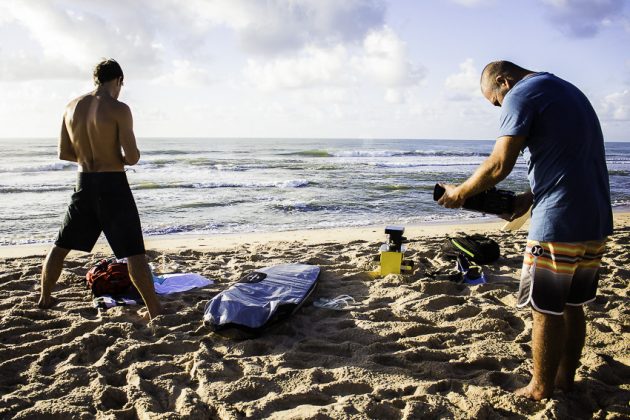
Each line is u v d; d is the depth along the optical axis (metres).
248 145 85.62
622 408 2.82
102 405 2.97
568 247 2.58
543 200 2.65
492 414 2.81
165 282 5.51
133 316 4.53
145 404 2.95
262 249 7.72
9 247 8.60
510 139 2.62
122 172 4.27
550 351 2.77
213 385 3.16
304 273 5.18
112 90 4.29
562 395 2.94
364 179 22.25
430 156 48.56
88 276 5.18
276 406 2.94
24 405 2.94
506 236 8.63
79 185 4.29
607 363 3.40
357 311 4.59
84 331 4.10
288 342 3.93
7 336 3.96
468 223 11.77
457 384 3.18
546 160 2.61
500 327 4.11
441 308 4.70
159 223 11.34
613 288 5.23
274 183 19.28
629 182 23.33
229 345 3.86
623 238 7.93
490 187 2.93
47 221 11.41
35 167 25.19
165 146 75.81
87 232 4.43
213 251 7.54
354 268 6.11
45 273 4.53
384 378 3.26
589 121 2.62
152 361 3.57
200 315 4.53
